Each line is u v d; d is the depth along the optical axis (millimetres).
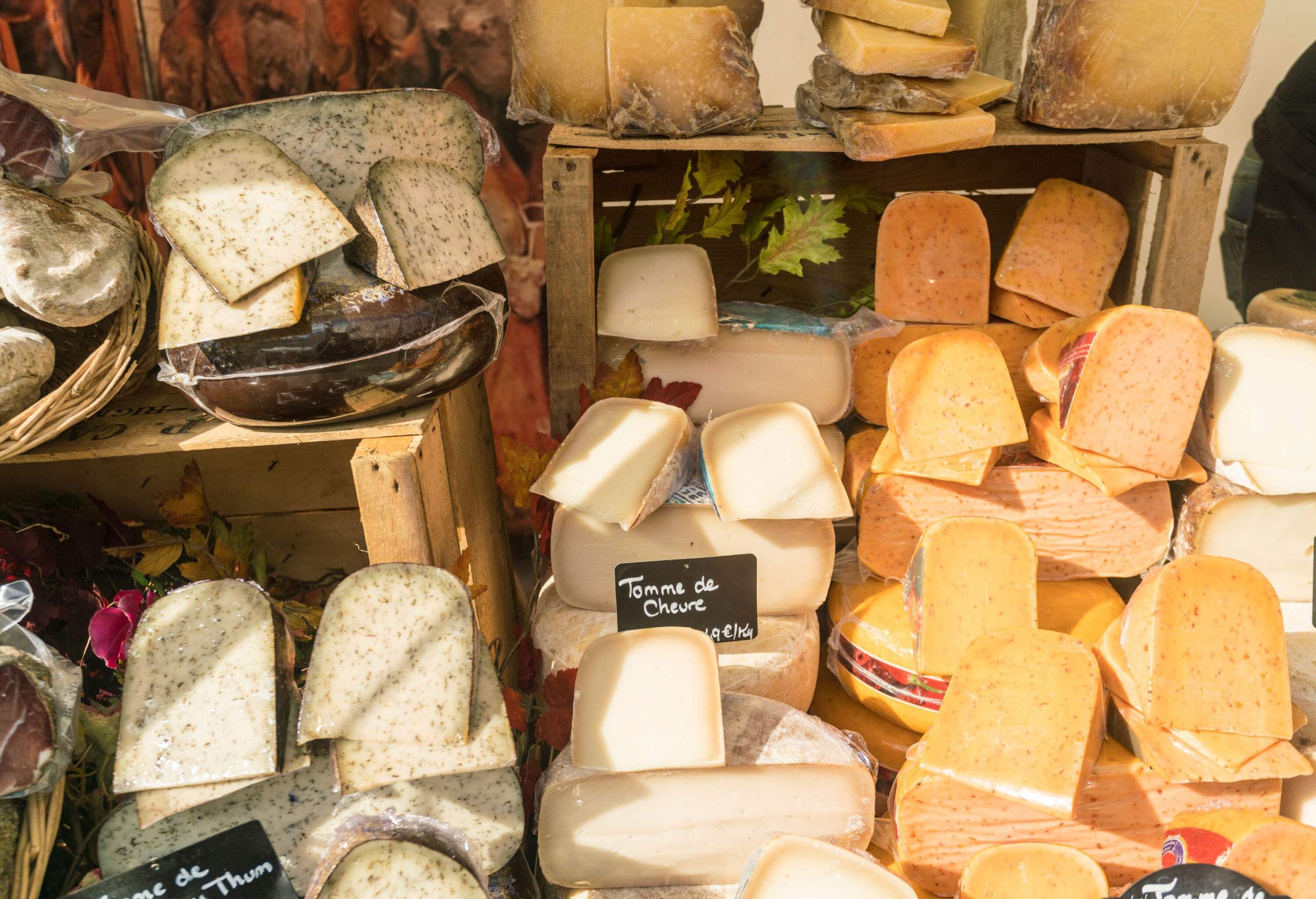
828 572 1412
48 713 992
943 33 1354
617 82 1384
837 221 1815
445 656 1055
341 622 1058
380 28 1976
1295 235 1928
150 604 1283
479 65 2020
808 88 1520
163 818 1027
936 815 1216
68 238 1062
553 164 1376
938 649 1289
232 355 1044
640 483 1321
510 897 1141
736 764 1178
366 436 1149
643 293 1472
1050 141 1422
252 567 1499
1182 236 1434
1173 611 1169
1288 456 1327
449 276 1104
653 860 1183
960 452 1364
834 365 1515
